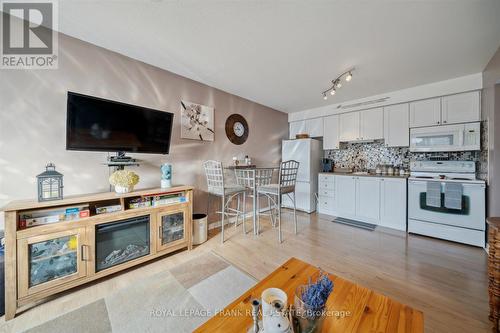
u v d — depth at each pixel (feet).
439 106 9.23
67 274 5.07
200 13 5.05
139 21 5.36
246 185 10.41
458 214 8.11
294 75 8.57
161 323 4.23
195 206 9.27
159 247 6.75
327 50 6.66
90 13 5.07
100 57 6.60
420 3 4.62
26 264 4.50
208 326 2.60
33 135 5.53
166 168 7.20
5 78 5.18
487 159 7.81
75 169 6.17
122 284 5.50
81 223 5.21
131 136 6.75
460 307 4.66
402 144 10.30
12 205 4.49
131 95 7.27
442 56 6.98
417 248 7.76
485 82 7.77
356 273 6.07
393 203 9.97
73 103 5.54
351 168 13.12
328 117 13.15
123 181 6.09
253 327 2.57
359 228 10.03
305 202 13.01
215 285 5.50
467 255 7.16
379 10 4.87
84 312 4.49
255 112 12.46
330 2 4.65
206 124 9.67
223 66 7.86
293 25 5.46
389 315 2.79
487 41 6.09
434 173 9.16
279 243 8.23
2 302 4.39
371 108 11.31
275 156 14.06
